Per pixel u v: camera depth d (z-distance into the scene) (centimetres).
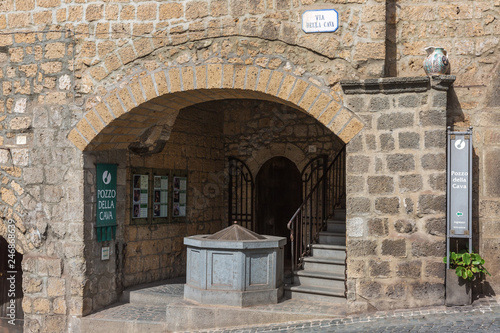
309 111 763
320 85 760
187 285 830
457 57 758
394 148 734
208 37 795
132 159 962
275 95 774
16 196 882
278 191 1234
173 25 809
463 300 711
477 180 755
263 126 1213
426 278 724
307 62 764
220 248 790
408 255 729
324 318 741
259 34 777
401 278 730
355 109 746
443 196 721
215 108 1219
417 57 766
